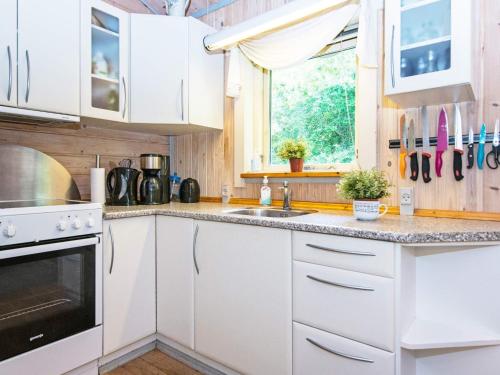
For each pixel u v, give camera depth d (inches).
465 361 50.6
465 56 47.9
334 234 49.5
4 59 61.5
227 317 64.4
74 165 86.7
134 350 76.0
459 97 55.2
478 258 48.8
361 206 56.1
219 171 98.1
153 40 83.3
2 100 61.3
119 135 96.5
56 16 68.5
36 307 57.6
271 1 84.9
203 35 89.9
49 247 57.6
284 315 56.1
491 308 47.8
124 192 86.0
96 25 75.5
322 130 83.1
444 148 58.6
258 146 93.7
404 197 63.2
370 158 67.4
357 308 47.7
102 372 69.7
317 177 77.9
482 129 55.2
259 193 89.6
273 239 57.4
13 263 54.0
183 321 72.4
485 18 55.6
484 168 56.2
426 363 53.9
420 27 51.8
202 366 71.2
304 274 53.3
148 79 83.0
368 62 65.1
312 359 52.6
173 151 110.0
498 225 50.6
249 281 60.9
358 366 47.7
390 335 44.9
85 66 73.3
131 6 94.0
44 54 66.7
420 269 53.8
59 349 60.4
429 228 47.5
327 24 73.2
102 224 67.4
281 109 91.3
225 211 73.3
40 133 80.7
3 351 53.7
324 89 82.8
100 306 66.6
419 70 51.8
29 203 67.2
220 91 95.7
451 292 51.1
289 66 80.0
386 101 66.4
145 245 75.9
